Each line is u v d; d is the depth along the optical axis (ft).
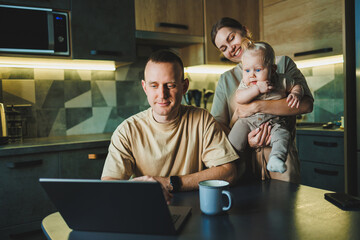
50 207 6.63
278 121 4.45
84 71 8.84
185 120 3.99
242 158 4.47
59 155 6.73
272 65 4.28
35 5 6.89
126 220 2.38
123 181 2.19
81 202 2.37
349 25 7.61
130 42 8.26
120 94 9.44
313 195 3.24
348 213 2.68
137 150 3.90
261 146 4.44
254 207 2.90
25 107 8.02
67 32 7.41
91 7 7.66
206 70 11.06
